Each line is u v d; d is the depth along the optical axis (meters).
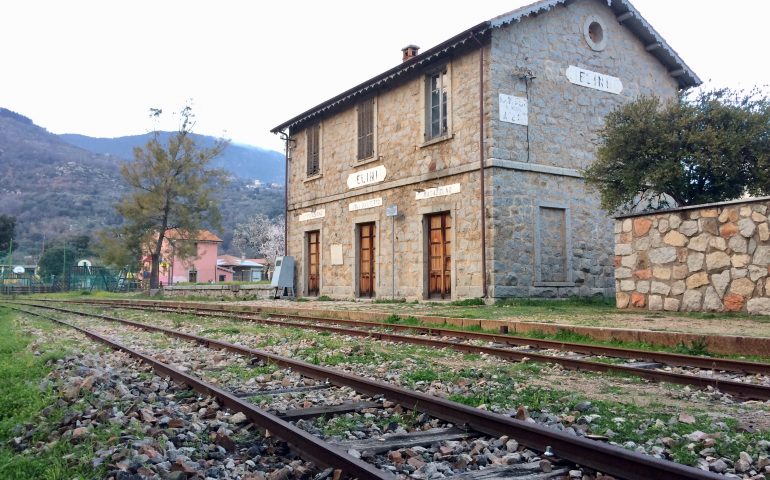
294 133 27.11
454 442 4.24
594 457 3.65
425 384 6.52
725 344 8.33
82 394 5.69
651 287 13.26
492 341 10.33
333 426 4.80
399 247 20.33
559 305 16.05
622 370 7.11
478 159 17.36
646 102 15.22
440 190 18.70
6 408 5.32
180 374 6.59
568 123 18.58
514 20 17.11
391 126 20.86
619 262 14.05
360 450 4.04
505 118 17.27
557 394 5.84
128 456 3.80
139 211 43.97
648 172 14.59
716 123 14.58
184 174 44.97
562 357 8.14
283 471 3.63
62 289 56.84
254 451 4.13
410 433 4.46
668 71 21.27
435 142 18.84
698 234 12.35
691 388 6.29
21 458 3.85
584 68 19.12
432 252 19.25
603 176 15.76
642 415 5.08
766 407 5.45
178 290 36.41
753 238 11.38
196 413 5.26
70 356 8.34
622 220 14.02
